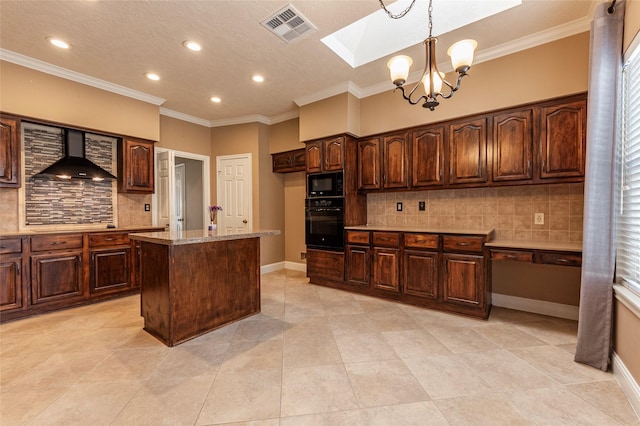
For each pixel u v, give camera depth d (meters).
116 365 2.06
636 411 1.58
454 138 3.28
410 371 1.98
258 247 3.11
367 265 3.67
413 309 3.18
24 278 2.95
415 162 3.56
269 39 2.78
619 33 1.88
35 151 3.39
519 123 2.89
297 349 2.29
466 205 3.46
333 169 4.00
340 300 3.51
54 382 1.86
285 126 5.02
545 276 3.01
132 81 3.68
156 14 2.40
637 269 1.78
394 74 2.05
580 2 2.30
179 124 4.88
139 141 4.11
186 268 2.47
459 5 2.63
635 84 1.82
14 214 3.26
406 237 3.34
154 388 1.80
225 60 3.17
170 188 4.65
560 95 2.67
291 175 5.34
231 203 5.20
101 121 3.70
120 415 1.57
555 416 1.56
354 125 3.95
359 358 2.15
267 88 3.90
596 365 2.01
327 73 3.49
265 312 3.12
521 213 3.12
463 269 2.96
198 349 2.30
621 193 1.97
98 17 2.43
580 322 2.07
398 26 3.02
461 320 2.86
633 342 1.69
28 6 2.28
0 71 2.96
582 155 2.59
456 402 1.67
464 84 3.17
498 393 1.75
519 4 2.33
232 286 2.85
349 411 1.60
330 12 2.39
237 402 1.67
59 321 2.87
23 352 2.25
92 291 3.42
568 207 2.88
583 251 2.05
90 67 3.31
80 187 3.78
